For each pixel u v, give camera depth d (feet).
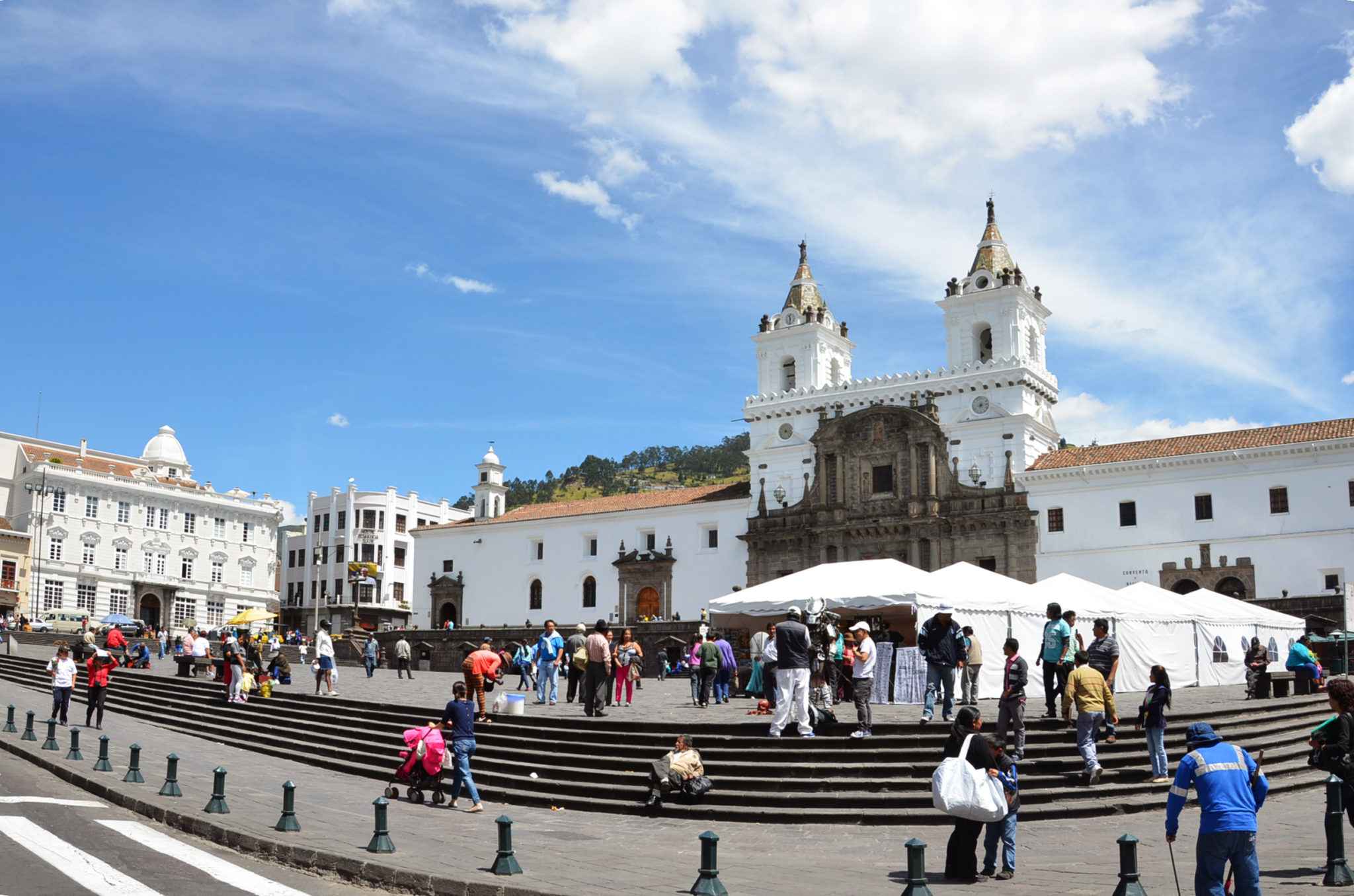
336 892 52.47
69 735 109.29
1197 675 151.94
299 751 107.65
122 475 381.81
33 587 338.95
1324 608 202.18
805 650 89.45
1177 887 45.80
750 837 70.74
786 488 285.64
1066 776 80.18
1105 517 243.81
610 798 82.84
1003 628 130.72
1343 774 51.16
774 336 302.25
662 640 240.53
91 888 47.83
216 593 388.57
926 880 55.88
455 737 79.41
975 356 274.16
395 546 436.76
